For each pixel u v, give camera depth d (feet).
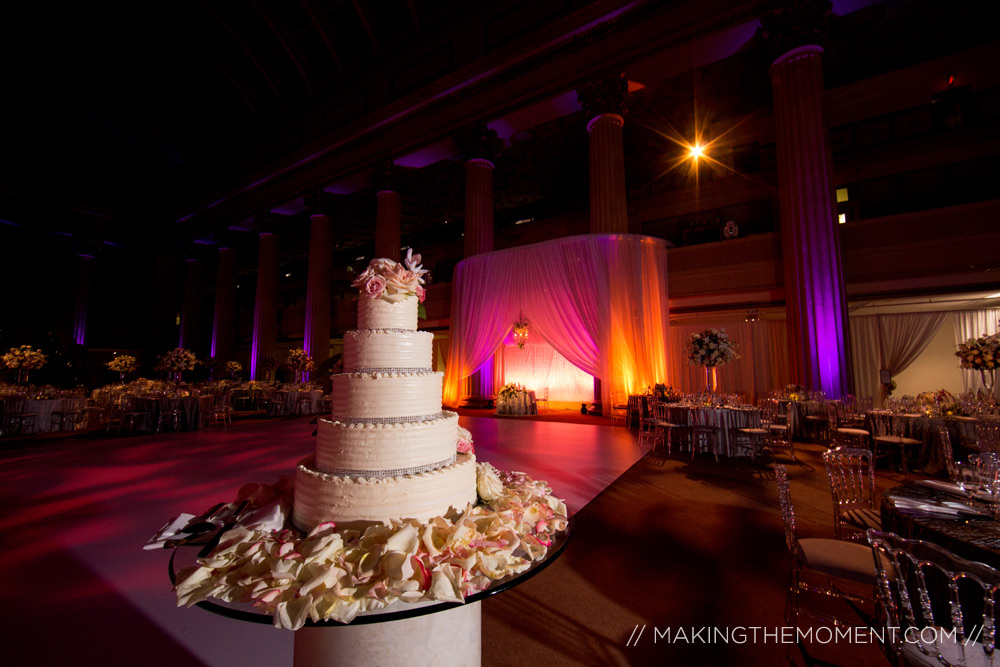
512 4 38.75
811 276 24.45
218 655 6.23
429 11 44.04
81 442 24.26
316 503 4.37
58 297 62.95
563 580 8.54
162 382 36.63
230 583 3.40
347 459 4.47
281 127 57.47
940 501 7.14
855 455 9.98
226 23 52.37
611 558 9.48
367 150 47.29
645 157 44.68
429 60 44.09
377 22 46.78
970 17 29.50
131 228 67.87
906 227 28.30
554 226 52.85
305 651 4.33
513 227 55.83
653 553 9.73
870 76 35.12
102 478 16.15
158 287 69.67
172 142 70.85
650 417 26.43
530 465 18.15
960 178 31.53
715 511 12.49
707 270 35.22
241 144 62.44
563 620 7.25
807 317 24.39
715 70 33.99
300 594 3.14
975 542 5.57
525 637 6.81
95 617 7.15
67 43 54.08
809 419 23.00
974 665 4.75
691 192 42.70
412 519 4.02
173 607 7.47
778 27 26.94
